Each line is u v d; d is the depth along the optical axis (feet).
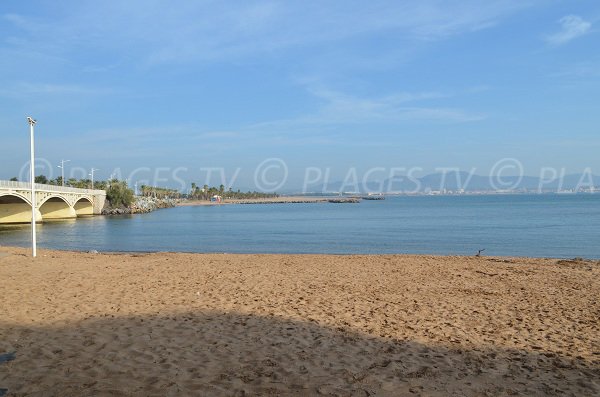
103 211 334.85
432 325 34.47
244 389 21.31
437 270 64.80
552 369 25.39
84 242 141.79
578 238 144.25
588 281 56.13
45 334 29.78
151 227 211.82
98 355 25.66
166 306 38.83
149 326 32.01
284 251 118.42
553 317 37.68
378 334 31.60
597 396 21.72
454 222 223.71
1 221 220.64
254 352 26.71
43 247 125.18
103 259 75.82
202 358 25.46
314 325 33.50
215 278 55.47
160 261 73.97
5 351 26.23
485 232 167.84
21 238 153.07
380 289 49.42
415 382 22.86
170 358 25.34
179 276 56.75
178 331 30.91
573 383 23.29
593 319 37.09
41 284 49.11
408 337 31.09
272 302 41.42
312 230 187.62
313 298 43.68
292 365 24.70
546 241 136.46
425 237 152.25
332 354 26.76
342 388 21.74
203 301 41.22
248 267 66.69
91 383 21.67
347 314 37.29
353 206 531.09
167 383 21.79
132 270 61.77
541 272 63.52
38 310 36.60
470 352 28.17
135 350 26.58
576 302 43.75
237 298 42.93
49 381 21.86
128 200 370.53
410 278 57.36
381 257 82.74
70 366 23.90
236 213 382.42
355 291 47.98
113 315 35.24
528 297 46.06
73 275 55.93
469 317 37.32
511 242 134.72
